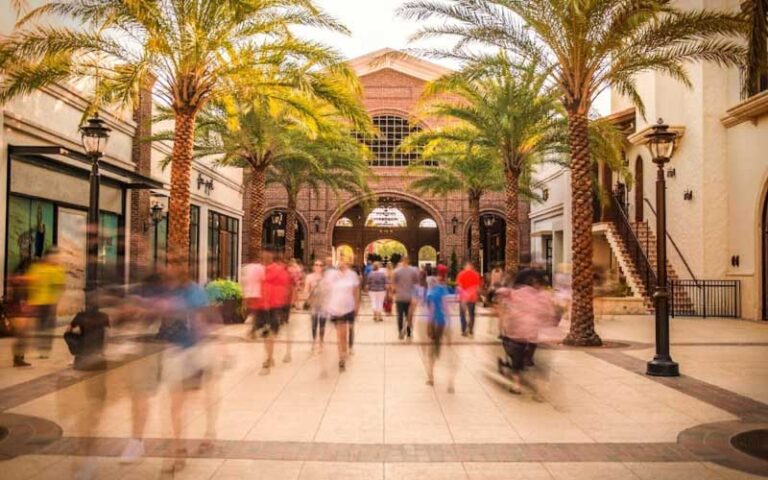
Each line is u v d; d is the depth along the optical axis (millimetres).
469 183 33812
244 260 43594
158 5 14281
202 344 6246
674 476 5859
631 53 15359
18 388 9242
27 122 16406
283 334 16781
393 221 54250
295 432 7258
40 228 17797
